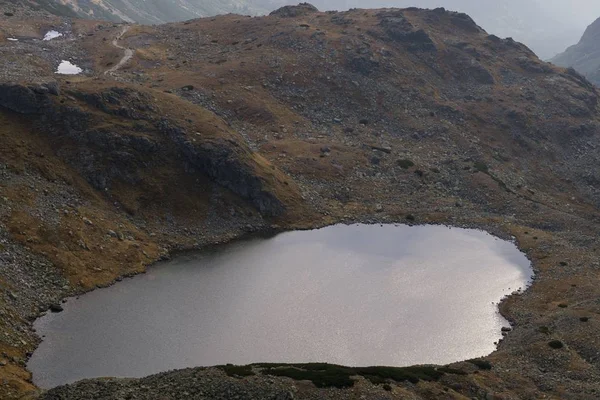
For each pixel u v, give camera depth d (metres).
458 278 80.38
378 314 67.38
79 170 86.12
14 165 79.38
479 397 48.84
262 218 96.31
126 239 79.69
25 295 61.34
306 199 104.31
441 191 116.06
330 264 81.75
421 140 135.88
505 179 125.00
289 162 114.25
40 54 137.25
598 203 129.62
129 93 101.50
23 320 57.75
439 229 101.00
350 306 68.75
